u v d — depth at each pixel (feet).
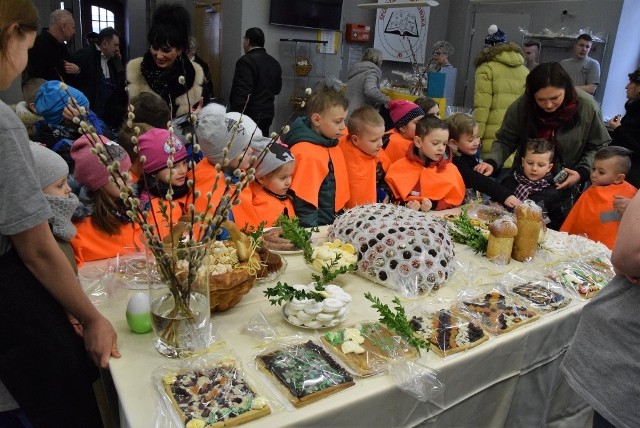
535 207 5.89
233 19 16.55
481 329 4.29
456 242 6.41
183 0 19.74
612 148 7.88
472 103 21.97
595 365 3.87
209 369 3.49
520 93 12.30
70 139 6.40
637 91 11.92
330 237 5.52
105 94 13.41
